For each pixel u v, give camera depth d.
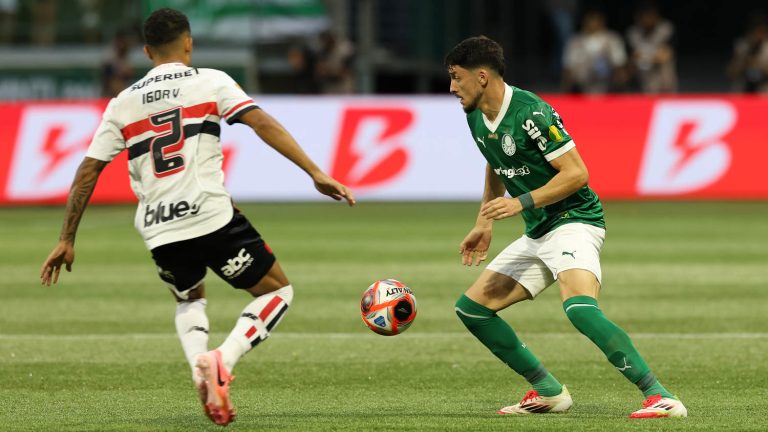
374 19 89.12
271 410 20.91
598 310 19.31
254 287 18.50
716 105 61.22
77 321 32.22
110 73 74.00
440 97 62.28
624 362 19.12
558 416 20.05
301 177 62.28
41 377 24.42
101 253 48.16
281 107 62.94
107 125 18.31
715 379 24.05
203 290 19.16
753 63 76.75
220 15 81.75
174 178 17.94
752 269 42.62
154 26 18.62
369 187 62.16
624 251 47.84
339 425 19.11
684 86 134.12
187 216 17.88
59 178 62.78
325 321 32.09
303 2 82.00
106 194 63.34
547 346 28.41
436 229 56.28
